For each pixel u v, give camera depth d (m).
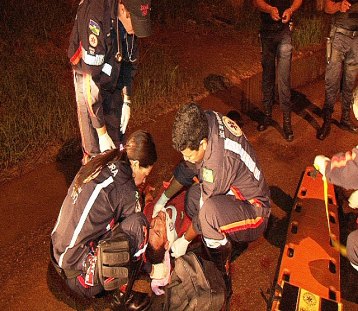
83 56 2.90
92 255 2.64
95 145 3.27
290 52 4.33
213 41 6.73
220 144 2.64
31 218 3.63
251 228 2.96
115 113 3.42
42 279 3.16
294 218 3.55
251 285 3.17
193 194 3.29
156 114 5.06
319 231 3.42
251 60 6.36
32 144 4.35
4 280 3.14
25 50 5.74
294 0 4.23
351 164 2.73
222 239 2.91
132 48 3.22
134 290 2.98
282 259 3.18
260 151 4.54
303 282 3.02
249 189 2.85
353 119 5.10
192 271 2.87
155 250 3.12
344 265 3.34
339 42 4.36
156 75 5.62
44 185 3.97
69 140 4.48
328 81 4.53
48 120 4.56
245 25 7.14
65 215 2.62
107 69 3.06
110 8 2.90
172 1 7.41
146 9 2.87
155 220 3.20
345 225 3.68
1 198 3.79
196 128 2.49
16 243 3.41
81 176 2.58
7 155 4.20
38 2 6.76
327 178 2.89
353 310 3.05
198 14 7.39
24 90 5.01
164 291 2.96
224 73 5.96
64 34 6.27
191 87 5.56
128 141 2.72
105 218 2.60
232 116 5.09
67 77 5.46
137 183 2.86
